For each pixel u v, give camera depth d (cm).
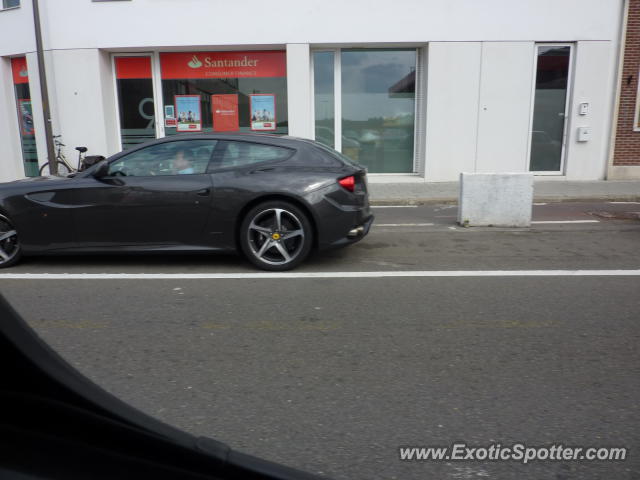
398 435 271
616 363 355
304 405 301
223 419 286
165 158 595
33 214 588
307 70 1264
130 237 588
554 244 716
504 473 241
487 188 833
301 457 253
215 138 599
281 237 579
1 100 1398
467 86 1262
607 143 1298
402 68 1320
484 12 1235
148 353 371
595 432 273
